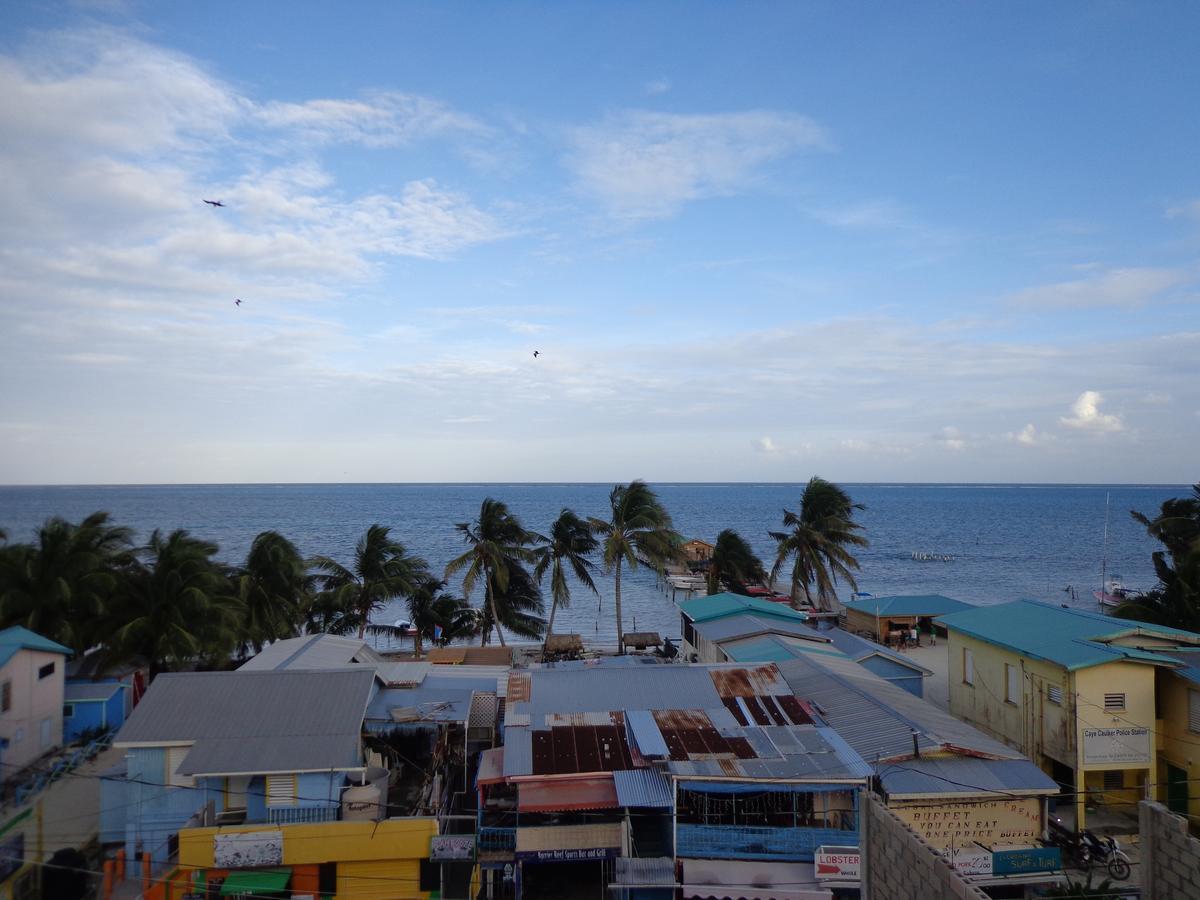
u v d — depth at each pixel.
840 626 69.19
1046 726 32.22
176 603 43.22
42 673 36.12
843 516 68.50
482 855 24.78
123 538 47.41
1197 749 29.22
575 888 26.33
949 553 150.25
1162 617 44.91
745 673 32.78
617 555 58.56
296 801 25.44
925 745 25.50
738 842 23.56
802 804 25.20
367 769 27.41
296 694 28.48
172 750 26.47
